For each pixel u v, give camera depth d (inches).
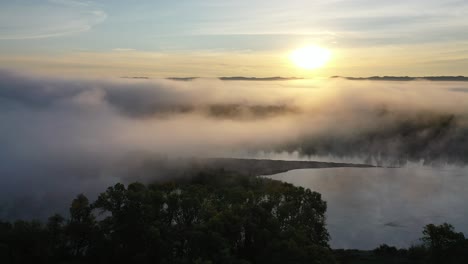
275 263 3794.3
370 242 6048.2
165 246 3941.9
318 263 3752.5
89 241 4197.8
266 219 4343.0
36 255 3937.0
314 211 4894.2
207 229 3998.5
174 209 4468.5
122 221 4131.4
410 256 4958.2
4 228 4234.7
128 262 4003.4
